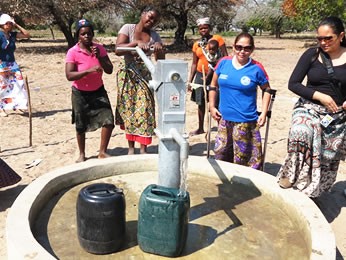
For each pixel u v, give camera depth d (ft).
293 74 12.16
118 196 9.11
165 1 79.61
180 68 8.93
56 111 26.66
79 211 9.11
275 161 17.92
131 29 15.49
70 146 19.51
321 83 11.70
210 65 19.67
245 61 13.35
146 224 9.00
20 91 24.30
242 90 13.42
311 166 11.94
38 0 67.51
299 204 10.62
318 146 11.75
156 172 13.69
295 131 11.76
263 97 13.75
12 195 14.40
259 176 12.49
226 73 13.56
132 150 16.48
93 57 15.52
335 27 11.07
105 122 16.21
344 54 11.55
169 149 9.46
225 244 9.77
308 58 11.84
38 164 17.22
